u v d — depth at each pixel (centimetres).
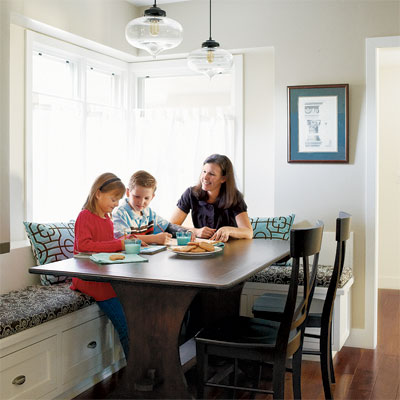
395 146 556
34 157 353
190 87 436
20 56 334
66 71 387
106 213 287
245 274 210
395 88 555
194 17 407
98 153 407
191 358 294
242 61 409
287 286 345
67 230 331
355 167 371
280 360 211
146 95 451
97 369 294
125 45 411
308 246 213
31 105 341
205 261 241
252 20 391
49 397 257
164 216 433
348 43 370
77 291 290
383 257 566
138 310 221
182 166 429
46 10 330
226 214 344
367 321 370
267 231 379
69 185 379
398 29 359
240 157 414
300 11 379
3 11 294
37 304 262
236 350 217
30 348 246
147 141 436
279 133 386
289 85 383
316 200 380
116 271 216
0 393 229
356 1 366
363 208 370
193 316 324
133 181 310
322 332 274
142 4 418
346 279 342
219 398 280
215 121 417
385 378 308
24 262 311
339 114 371
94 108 405
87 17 368
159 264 233
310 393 285
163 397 217
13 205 330
